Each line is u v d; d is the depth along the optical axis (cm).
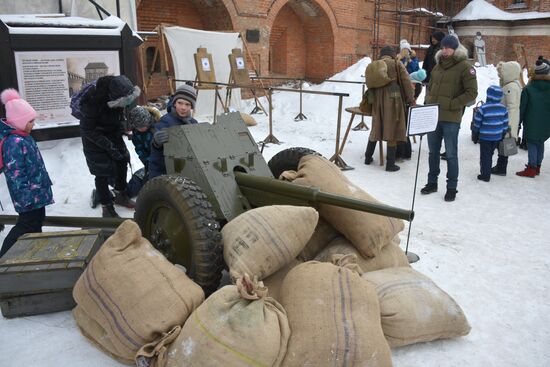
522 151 795
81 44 596
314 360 211
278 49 1600
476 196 551
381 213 259
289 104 1199
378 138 660
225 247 272
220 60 1108
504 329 282
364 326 224
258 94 1305
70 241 310
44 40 566
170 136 329
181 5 1259
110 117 429
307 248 316
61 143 598
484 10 1955
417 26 1912
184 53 1042
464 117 1037
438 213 491
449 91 512
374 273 285
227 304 221
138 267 246
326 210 311
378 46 1742
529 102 612
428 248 399
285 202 313
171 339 224
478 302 313
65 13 780
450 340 269
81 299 252
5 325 276
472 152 774
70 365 242
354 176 631
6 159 327
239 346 205
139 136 448
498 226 456
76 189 521
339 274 250
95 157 423
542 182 612
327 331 218
